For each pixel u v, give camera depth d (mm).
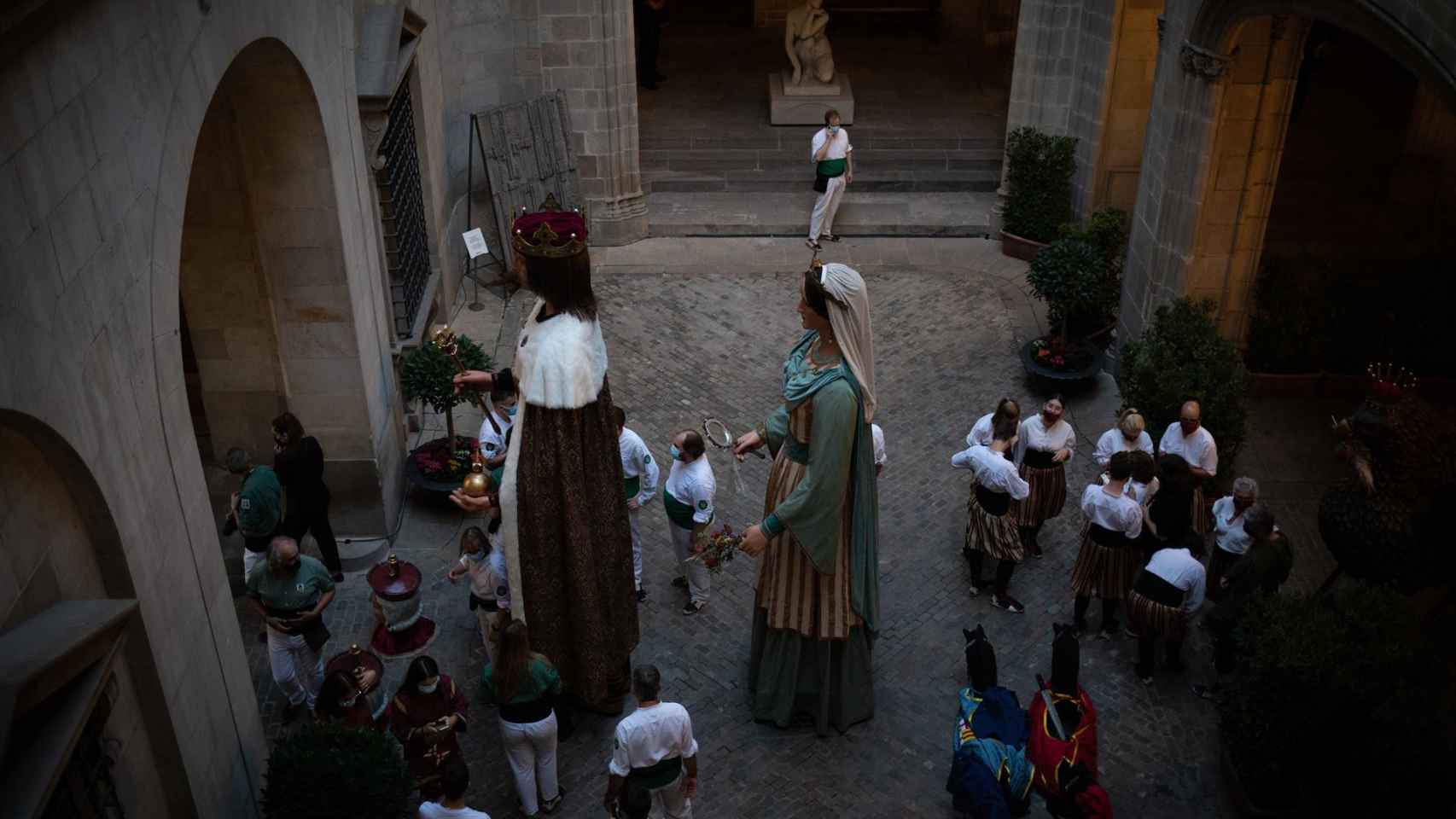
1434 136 16016
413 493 11328
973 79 20109
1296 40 10906
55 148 5184
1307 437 12164
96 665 5453
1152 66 14594
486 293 15016
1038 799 8031
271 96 8953
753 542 7934
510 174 14867
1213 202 11758
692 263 15758
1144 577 8859
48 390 5039
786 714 8680
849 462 7777
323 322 9891
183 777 6418
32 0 4738
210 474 10531
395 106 12047
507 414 9359
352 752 6898
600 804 8125
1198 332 11086
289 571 8117
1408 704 6941
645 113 18797
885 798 8227
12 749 4914
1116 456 9000
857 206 16891
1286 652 7195
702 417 12445
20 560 5191
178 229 6621
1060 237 13992
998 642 9617
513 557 8031
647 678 7023
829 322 7559
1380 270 14125
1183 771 8453
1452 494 8641
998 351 13766
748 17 22641
